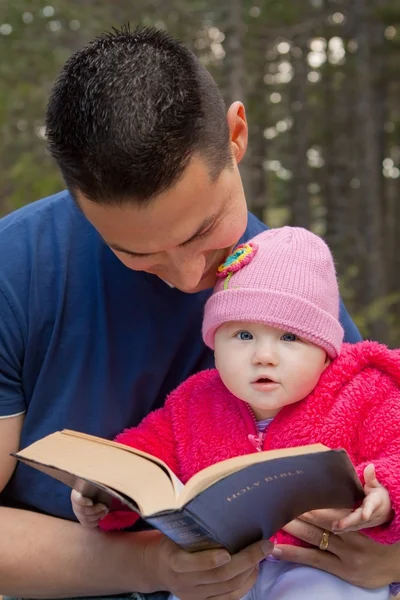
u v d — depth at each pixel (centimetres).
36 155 738
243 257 173
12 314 179
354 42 986
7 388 183
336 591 162
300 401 172
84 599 186
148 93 143
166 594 191
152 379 194
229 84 751
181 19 779
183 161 140
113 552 172
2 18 739
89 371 188
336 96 1145
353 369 172
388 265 1220
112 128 139
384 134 1174
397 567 162
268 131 1171
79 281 187
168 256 154
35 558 173
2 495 195
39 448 147
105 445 151
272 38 902
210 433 177
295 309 164
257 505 129
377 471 147
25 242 187
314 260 173
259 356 165
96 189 143
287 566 170
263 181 1157
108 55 152
